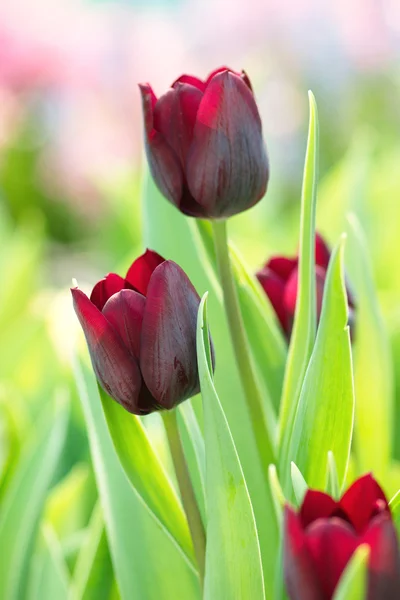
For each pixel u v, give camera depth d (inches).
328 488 28.9
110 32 141.2
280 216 107.3
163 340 28.2
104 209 141.3
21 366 59.5
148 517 33.7
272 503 33.3
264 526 33.3
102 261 135.5
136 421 30.0
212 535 28.4
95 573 34.4
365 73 135.0
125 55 140.3
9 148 143.4
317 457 30.4
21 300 75.1
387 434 38.5
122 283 29.2
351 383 30.1
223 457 28.0
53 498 40.0
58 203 150.8
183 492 29.3
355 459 36.1
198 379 28.7
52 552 35.5
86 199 141.9
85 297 28.2
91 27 141.0
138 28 141.7
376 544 24.1
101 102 140.1
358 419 38.3
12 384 55.0
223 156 29.9
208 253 34.5
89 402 33.7
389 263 62.0
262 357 35.5
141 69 139.3
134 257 61.1
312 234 31.5
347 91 135.0
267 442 31.4
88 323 28.2
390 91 134.3
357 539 24.3
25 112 140.6
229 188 30.1
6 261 77.0
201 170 30.0
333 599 24.1
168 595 33.6
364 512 25.4
